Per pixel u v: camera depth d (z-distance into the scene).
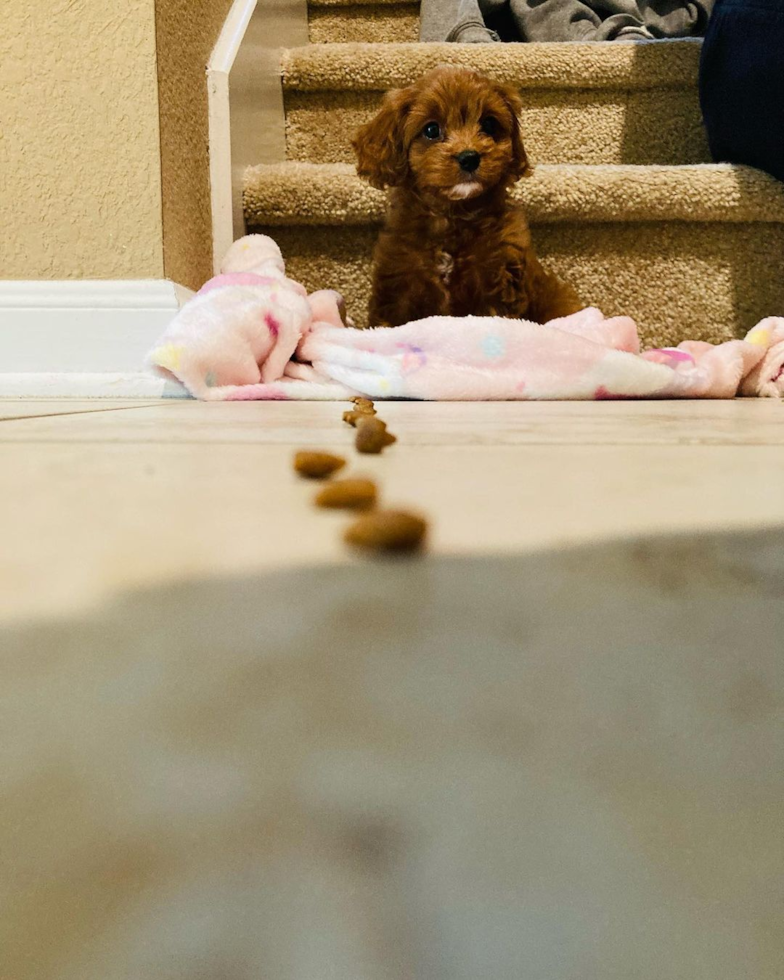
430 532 0.31
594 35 2.32
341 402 1.06
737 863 0.13
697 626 0.22
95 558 0.28
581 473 0.45
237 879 0.13
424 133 1.55
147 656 0.20
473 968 0.11
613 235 1.66
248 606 0.23
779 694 0.18
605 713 0.17
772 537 0.31
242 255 1.44
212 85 1.51
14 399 1.11
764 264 1.64
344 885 0.13
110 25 1.21
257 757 0.16
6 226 1.26
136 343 1.25
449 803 0.14
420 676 0.19
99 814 0.14
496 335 1.11
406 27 2.45
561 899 0.12
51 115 1.24
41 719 0.17
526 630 0.22
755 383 1.26
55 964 0.11
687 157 1.90
